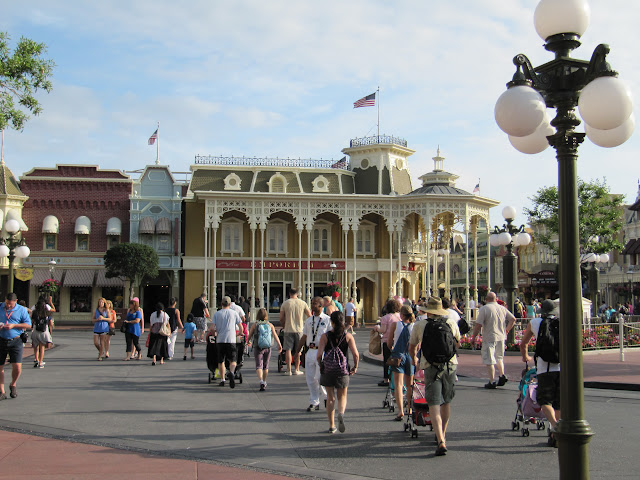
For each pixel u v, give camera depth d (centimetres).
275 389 1598
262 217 4922
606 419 1183
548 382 973
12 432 1070
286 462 890
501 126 726
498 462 894
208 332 1683
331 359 1065
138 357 2334
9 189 4872
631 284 6122
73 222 5056
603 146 769
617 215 5412
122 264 4525
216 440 1023
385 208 5050
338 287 4366
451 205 4881
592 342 2409
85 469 841
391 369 1229
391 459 909
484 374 1827
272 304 5131
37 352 2053
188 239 5072
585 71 715
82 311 5006
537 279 5612
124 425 1134
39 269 4956
